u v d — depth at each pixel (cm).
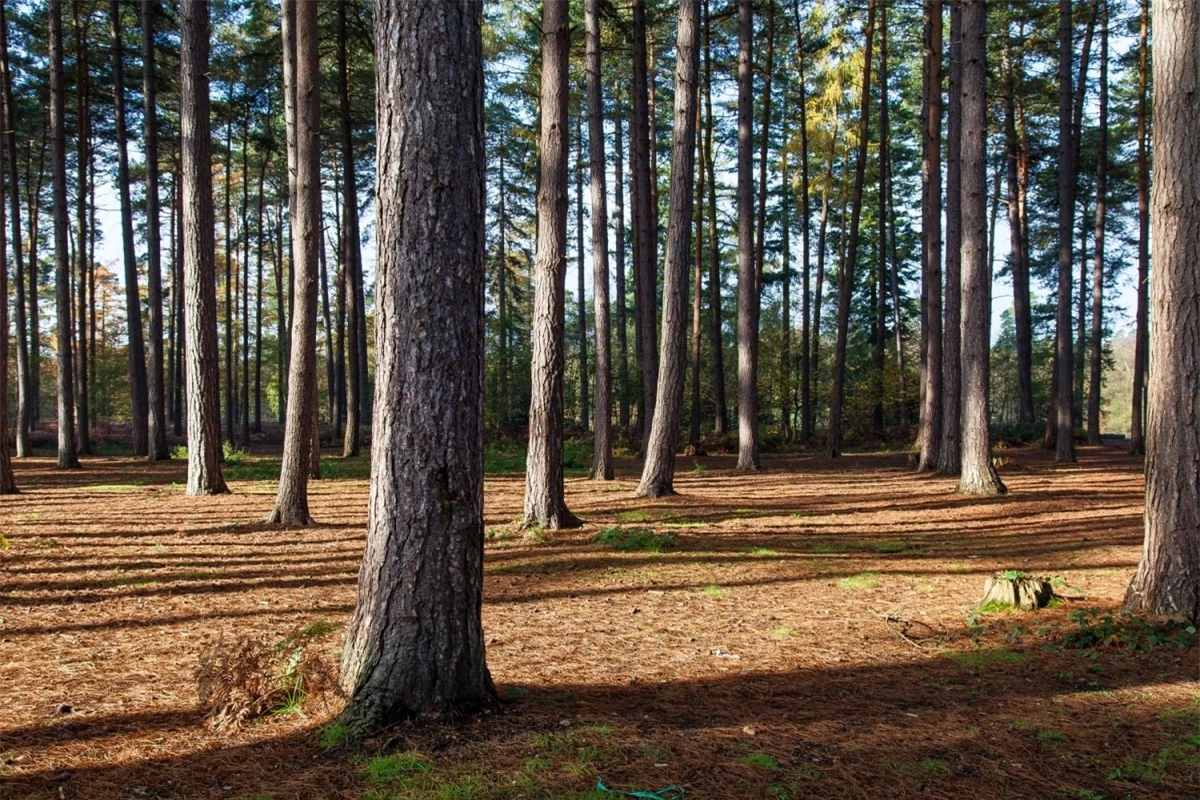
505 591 723
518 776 330
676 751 359
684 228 1345
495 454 2467
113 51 2356
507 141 3478
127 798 318
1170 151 569
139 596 691
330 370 3469
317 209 1054
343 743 364
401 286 383
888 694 449
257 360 4012
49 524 1063
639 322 2275
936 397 1894
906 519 1140
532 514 1041
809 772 341
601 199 1697
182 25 1338
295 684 410
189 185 1362
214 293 1414
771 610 652
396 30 378
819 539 977
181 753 363
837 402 2381
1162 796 325
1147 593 583
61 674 485
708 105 2727
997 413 5572
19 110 2523
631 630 592
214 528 1043
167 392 4369
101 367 4234
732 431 3541
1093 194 3023
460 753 351
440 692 384
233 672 408
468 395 391
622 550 892
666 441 1378
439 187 378
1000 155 3136
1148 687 454
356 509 1242
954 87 1766
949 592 709
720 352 3122
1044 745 375
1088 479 1592
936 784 333
